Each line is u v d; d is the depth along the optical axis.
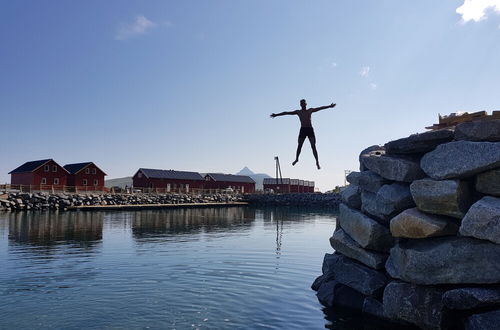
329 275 12.26
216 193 85.06
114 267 15.70
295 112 10.21
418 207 9.12
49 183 69.81
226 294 11.77
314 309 10.42
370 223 10.25
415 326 9.02
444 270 8.23
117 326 9.01
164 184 86.56
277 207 74.94
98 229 30.44
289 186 96.69
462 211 8.30
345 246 11.37
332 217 48.12
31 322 9.23
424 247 8.76
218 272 14.91
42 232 27.78
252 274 14.62
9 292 11.85
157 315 9.78
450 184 8.43
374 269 10.39
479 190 8.41
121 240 24.12
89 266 15.87
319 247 21.75
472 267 7.87
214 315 9.85
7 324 9.10
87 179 74.81
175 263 16.64
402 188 10.00
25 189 66.44
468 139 8.70
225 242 23.75
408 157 10.27
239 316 9.80
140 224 35.44
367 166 11.09
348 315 9.95
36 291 11.95
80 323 9.17
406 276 8.93
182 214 51.31
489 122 8.38
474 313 7.89
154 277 13.95
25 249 20.16
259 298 11.41
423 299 8.56
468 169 8.25
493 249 7.62
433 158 9.06
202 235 27.45
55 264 16.22
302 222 40.28
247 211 61.06
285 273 14.84
